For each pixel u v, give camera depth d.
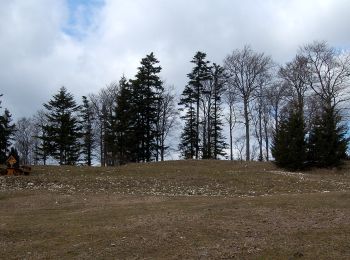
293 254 11.55
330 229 13.86
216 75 66.12
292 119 40.66
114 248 12.20
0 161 57.41
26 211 19.91
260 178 33.03
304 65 57.53
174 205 19.11
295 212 16.39
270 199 19.41
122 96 62.00
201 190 29.22
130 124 61.56
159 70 64.50
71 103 68.69
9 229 14.72
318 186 30.05
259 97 61.38
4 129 65.19
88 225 15.13
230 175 34.47
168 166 41.72
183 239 12.95
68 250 12.16
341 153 39.66
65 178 33.38
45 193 27.03
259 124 64.62
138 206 19.48
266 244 12.45
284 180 32.22
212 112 66.69
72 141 65.88
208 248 12.10
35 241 13.30
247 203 18.44
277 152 40.25
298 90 58.19
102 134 69.94
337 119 41.94
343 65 56.22
